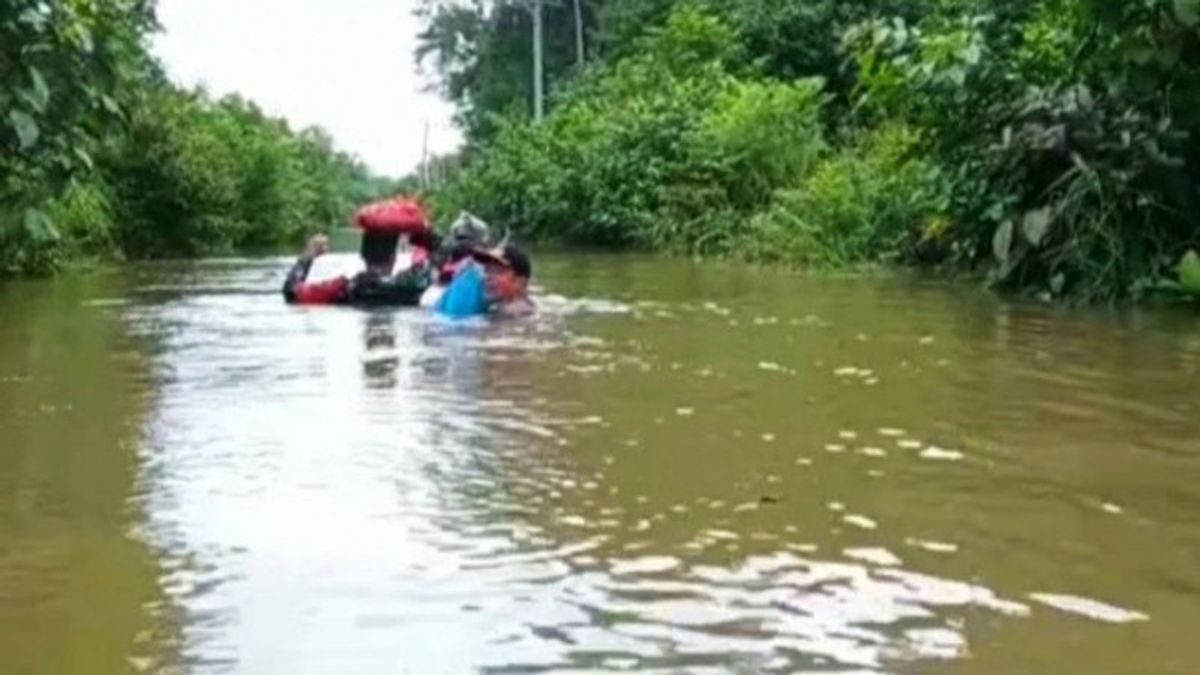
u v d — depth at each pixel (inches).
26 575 116.1
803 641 100.3
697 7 996.6
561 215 866.1
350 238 1184.2
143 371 238.7
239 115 1365.7
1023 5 440.8
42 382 225.1
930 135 460.1
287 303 386.6
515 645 99.3
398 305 374.0
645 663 95.7
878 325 312.0
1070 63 399.5
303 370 239.5
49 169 267.1
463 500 142.5
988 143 426.9
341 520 134.0
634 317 335.3
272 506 139.5
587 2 1534.2
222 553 122.6
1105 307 352.8
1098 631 102.4
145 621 104.6
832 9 884.0
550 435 177.5
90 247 685.9
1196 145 372.8
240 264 666.8
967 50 428.5
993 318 326.0
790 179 708.0
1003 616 106.0
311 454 164.9
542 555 122.3
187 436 176.2
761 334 294.8
